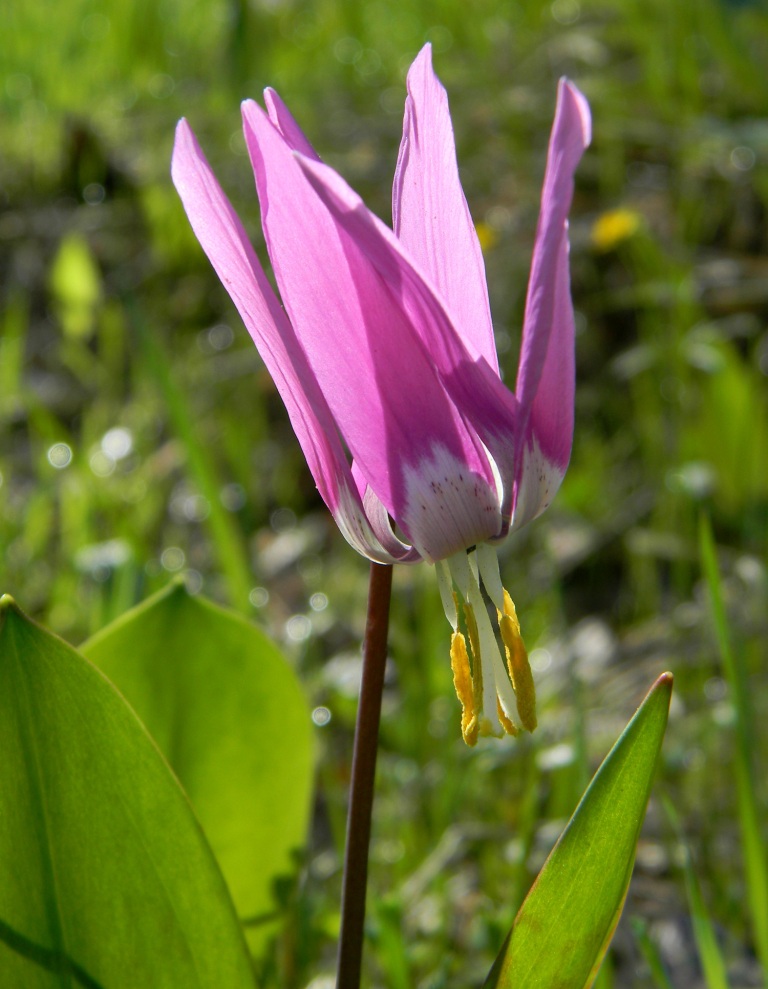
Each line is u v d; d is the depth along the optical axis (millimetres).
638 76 1058
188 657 357
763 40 1007
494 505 313
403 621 598
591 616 648
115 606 473
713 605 366
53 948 320
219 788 363
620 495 711
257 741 361
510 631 316
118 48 1291
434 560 314
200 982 323
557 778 439
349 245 304
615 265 827
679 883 422
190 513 716
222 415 781
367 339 307
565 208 299
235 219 303
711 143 899
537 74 1092
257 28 1157
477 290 316
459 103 1062
